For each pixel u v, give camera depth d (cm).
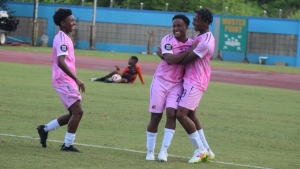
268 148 2038
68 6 10056
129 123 2395
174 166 1603
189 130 1670
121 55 8281
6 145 1761
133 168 1534
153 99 1667
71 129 1717
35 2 9681
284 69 7606
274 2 13388
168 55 1628
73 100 1702
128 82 4281
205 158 1702
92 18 9806
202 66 1648
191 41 1669
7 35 9888
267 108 3294
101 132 2142
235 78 5544
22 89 3400
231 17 9050
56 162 1550
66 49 1666
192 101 1648
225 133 2305
